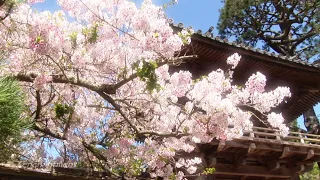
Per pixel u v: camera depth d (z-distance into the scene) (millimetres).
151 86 4887
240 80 10305
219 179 8883
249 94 5332
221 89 5293
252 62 9594
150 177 6977
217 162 8281
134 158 6742
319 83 10914
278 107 11227
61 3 5465
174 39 5094
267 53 9289
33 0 5359
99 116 6988
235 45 8852
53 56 5191
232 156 8414
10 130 3328
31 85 5805
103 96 5590
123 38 5582
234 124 5176
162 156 6727
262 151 8477
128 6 5324
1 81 3289
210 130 5098
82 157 6887
